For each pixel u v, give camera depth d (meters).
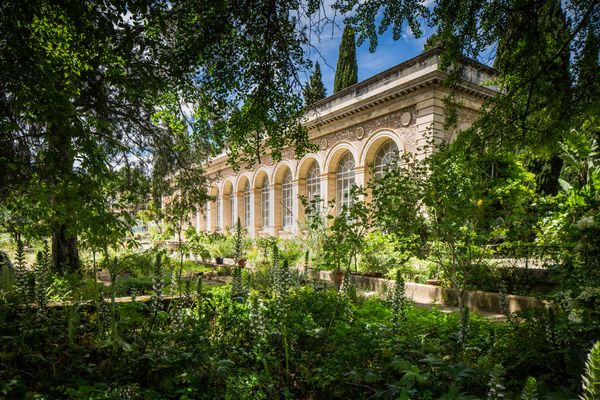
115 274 4.04
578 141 7.36
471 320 4.80
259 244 14.12
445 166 5.49
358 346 3.31
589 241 3.95
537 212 7.41
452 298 7.67
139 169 9.66
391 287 7.63
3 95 4.19
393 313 4.10
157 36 5.29
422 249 5.77
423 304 7.59
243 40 5.44
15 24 3.53
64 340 3.63
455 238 5.55
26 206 4.33
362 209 5.33
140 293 6.32
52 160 3.65
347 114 15.31
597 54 4.85
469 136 6.04
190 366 3.08
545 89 5.46
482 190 5.64
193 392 2.97
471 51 5.70
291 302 4.24
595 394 0.99
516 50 5.56
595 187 5.80
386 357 3.28
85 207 3.71
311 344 3.86
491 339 3.59
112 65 5.12
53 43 4.24
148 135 9.80
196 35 5.43
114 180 4.24
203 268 11.95
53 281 5.65
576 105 5.26
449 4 5.23
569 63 5.26
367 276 9.61
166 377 2.94
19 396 2.79
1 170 4.34
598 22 4.66
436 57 11.88
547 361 3.03
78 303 3.92
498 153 6.20
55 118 3.31
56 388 2.81
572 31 5.23
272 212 20.92
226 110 6.74
